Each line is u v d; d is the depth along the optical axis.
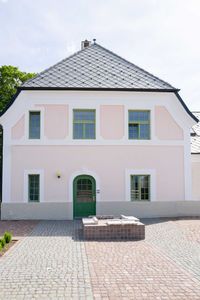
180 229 10.56
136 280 5.38
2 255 7.02
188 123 14.23
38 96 13.59
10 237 8.48
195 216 13.79
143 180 13.94
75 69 14.63
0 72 22.69
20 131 13.42
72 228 10.76
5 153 13.25
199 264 6.41
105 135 13.70
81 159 13.48
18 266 6.16
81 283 5.20
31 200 13.29
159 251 7.48
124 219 10.24
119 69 15.05
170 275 5.66
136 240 8.79
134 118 14.11
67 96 13.66
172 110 14.22
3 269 5.96
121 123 13.83
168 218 13.25
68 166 13.39
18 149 13.31
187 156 14.12
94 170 13.49
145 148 13.88
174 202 13.79
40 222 12.23
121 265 6.26
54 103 13.62
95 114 13.77
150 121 14.08
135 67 15.44
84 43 19.08
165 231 10.22
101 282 5.26
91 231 8.93
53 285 5.11
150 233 9.88
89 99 13.76
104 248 7.73
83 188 13.49
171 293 4.81
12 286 5.06
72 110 13.66
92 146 13.59
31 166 13.28
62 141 13.45
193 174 15.70
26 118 13.48
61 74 14.20
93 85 13.65
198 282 5.30
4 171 13.16
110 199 13.46
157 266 6.22
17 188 13.15
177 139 14.14
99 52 16.23
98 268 6.05
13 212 12.99
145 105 14.07
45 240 8.69
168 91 13.99
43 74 14.16
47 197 13.20
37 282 5.25
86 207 13.40
